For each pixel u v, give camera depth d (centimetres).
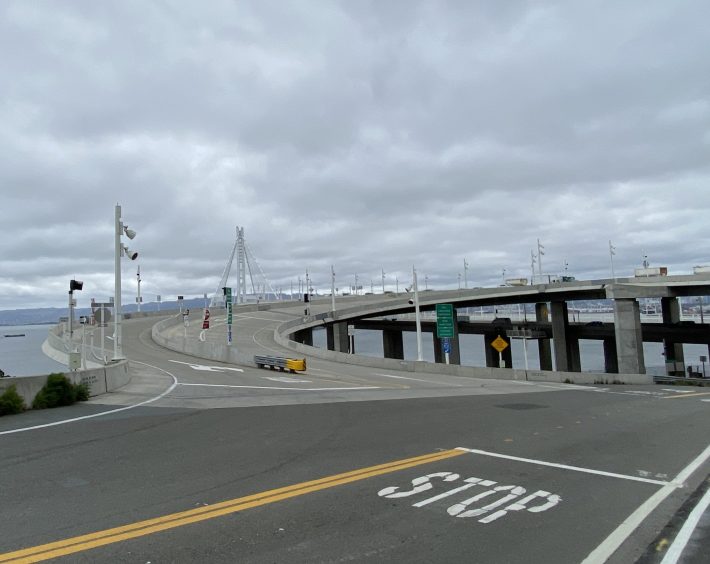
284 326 5953
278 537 514
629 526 558
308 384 2389
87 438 1012
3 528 538
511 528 548
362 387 2353
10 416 1295
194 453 884
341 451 907
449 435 1079
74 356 1806
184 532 526
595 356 13325
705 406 1825
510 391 2378
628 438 1102
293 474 750
